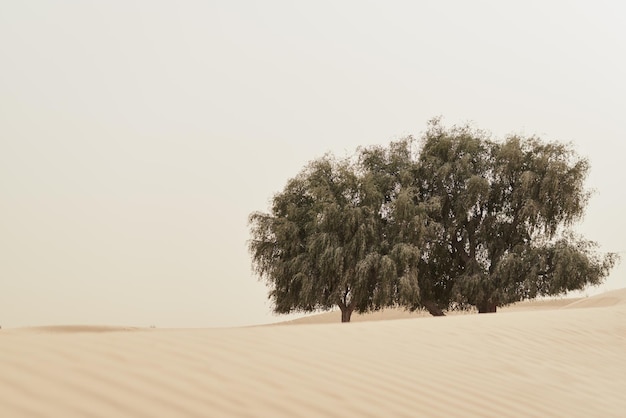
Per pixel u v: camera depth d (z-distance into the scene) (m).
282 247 33.97
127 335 6.17
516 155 33.34
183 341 6.23
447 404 5.83
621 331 12.05
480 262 34.56
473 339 9.46
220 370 5.40
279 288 33.84
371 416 5.02
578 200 32.91
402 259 31.56
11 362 4.59
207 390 4.80
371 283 32.81
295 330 8.16
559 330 11.27
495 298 32.97
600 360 9.56
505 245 34.31
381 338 8.52
